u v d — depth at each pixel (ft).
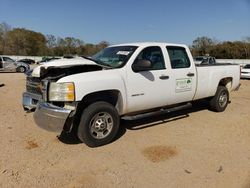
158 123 20.35
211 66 22.77
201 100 23.48
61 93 14.51
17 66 80.53
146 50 17.93
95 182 11.87
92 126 15.48
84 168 13.11
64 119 14.40
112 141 16.61
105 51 19.36
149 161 13.96
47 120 14.76
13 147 15.35
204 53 223.92
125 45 18.79
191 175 12.56
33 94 17.22
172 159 14.21
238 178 12.34
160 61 18.65
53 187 11.41
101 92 15.92
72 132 17.81
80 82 14.64
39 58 213.66
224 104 24.57
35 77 16.81
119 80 16.12
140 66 16.51
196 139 17.19
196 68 20.95
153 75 17.81
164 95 18.63
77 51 264.72
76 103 14.70
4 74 70.49
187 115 22.85
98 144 15.70
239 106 27.43
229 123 20.84
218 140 17.06
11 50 263.49
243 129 19.36
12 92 34.22
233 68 25.08
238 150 15.51
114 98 16.76
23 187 11.35
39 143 16.06
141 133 18.12
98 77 15.34
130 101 16.87
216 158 14.39
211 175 12.59
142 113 18.31
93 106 15.40
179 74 19.40
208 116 22.80
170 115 22.74
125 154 14.76
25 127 18.80
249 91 40.16
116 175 12.49
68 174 12.51
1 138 16.65
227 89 24.81
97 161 13.87
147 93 17.60
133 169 13.08
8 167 13.00
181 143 16.46
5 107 24.77
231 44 217.97
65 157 14.26
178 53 19.90
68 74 15.53
